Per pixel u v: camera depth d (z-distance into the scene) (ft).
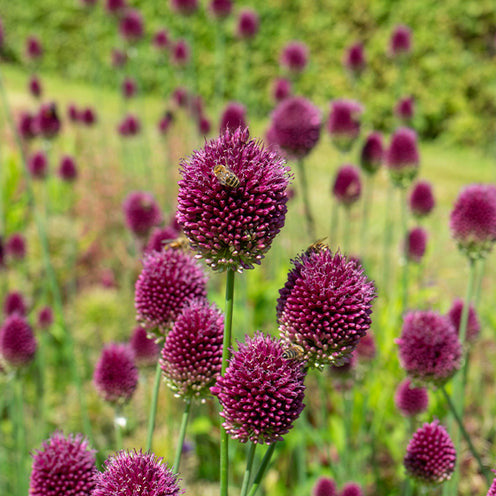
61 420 2.71
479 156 6.92
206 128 3.97
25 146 3.67
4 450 2.40
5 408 2.89
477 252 1.83
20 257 3.00
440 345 1.60
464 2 6.66
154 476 1.14
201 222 1.20
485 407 2.66
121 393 1.64
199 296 1.47
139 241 2.45
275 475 2.41
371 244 4.24
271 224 1.21
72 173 3.64
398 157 2.47
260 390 1.20
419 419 1.97
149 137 5.67
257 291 2.88
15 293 2.57
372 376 2.49
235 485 2.45
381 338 2.64
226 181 1.17
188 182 1.20
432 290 3.05
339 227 4.44
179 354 1.36
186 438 2.43
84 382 2.91
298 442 2.31
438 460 1.53
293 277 1.25
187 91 4.25
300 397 1.21
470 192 1.84
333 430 2.41
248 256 1.21
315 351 1.23
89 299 3.08
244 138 1.21
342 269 1.23
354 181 2.71
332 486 1.90
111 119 6.24
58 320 2.92
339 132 2.80
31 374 2.87
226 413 1.22
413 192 2.79
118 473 1.15
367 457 2.53
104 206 4.05
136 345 1.90
